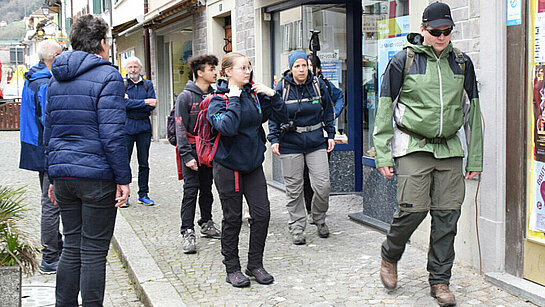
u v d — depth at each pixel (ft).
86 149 12.59
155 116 55.42
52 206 18.07
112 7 72.64
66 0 114.11
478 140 13.44
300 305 13.94
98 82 12.56
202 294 14.96
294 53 18.94
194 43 41.27
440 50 13.06
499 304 13.38
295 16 27.78
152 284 15.78
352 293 14.53
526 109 13.92
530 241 13.94
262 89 15.10
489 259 14.96
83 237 12.96
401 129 13.38
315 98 19.12
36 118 17.66
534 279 13.96
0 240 13.56
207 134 15.46
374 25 23.00
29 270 13.71
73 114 12.60
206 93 19.69
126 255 18.48
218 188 15.30
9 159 46.52
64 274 13.21
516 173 14.20
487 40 14.65
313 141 19.04
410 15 17.84
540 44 13.43
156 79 55.11
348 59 26.13
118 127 12.44
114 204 13.03
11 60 177.06
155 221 23.13
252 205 15.42
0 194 14.24
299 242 19.02
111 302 15.83
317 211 19.63
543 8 13.32
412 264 16.37
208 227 20.40
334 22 26.30
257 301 14.34
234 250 15.64
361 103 26.35
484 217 15.07
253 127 15.17
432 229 13.64
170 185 31.35
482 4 14.78
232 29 33.81
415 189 13.15
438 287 13.52
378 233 20.01
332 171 26.50
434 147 13.08
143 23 51.21
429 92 12.91
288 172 19.12
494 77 14.48
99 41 13.15
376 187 20.98
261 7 29.76
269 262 17.31
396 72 13.14
